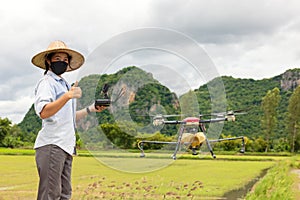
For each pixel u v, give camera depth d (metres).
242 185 14.33
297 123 59.81
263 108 59.41
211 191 12.16
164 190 11.43
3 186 13.40
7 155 34.66
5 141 54.16
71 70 4.81
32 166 21.91
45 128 4.26
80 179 14.89
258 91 69.69
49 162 4.20
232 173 19.50
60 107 4.02
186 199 10.31
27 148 51.53
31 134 58.44
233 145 43.06
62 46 4.45
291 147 59.34
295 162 25.31
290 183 12.73
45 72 4.49
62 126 4.28
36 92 4.28
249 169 22.55
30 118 61.03
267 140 58.03
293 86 74.75
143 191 11.12
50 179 4.20
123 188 11.70
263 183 12.35
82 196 10.29
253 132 58.12
